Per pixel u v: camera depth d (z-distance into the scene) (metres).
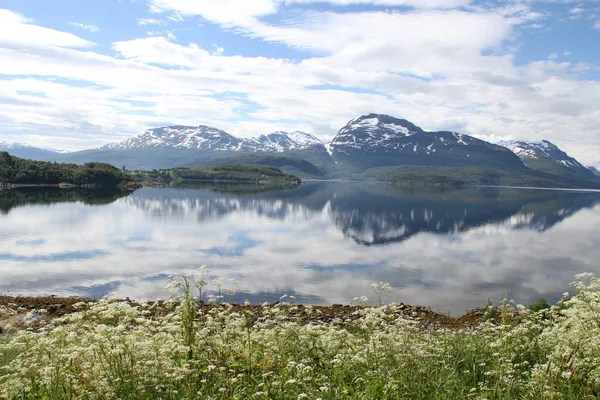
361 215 84.06
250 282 29.02
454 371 7.30
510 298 26.41
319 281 30.02
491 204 125.75
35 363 7.16
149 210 81.19
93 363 6.87
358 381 7.20
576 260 41.00
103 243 43.38
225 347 8.09
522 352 8.37
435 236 57.47
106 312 8.40
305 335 8.77
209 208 89.31
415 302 25.08
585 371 6.59
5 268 31.09
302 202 114.12
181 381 6.86
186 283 8.69
